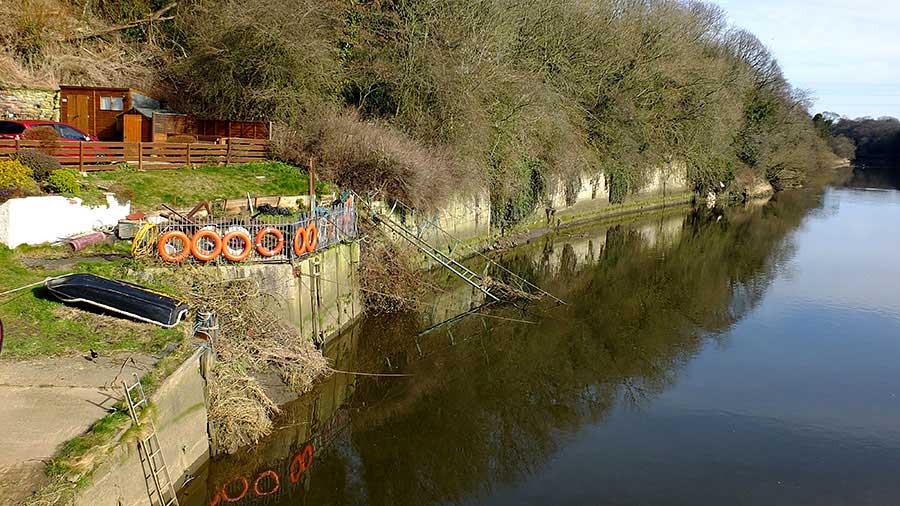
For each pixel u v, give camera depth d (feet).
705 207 166.30
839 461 42.42
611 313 73.36
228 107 86.43
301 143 79.46
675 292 82.74
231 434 38.19
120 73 94.48
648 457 42.63
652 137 149.07
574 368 57.47
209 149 73.05
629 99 137.69
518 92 99.86
